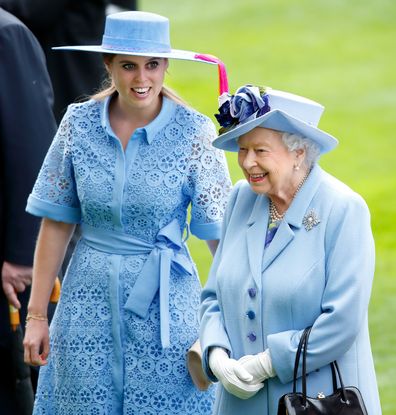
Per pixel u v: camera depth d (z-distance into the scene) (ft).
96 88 83.15
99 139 60.80
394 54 241.96
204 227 61.41
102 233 61.00
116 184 60.13
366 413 50.49
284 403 50.47
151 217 60.54
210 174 61.21
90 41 83.05
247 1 288.51
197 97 209.67
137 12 59.93
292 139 51.83
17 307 68.80
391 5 279.49
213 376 54.70
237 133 51.57
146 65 58.65
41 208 62.23
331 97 210.38
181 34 263.70
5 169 68.44
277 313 52.37
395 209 139.85
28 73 68.74
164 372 61.00
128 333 61.00
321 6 282.15
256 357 52.26
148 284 60.44
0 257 69.10
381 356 93.35
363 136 183.01
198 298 62.08
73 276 61.72
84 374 61.11
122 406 61.57
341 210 52.13
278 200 53.62
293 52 245.86
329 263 51.83
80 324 61.16
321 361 51.24
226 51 248.11
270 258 52.80
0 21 68.59
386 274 115.75
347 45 250.57
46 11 80.64
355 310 51.03
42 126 68.95
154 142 60.54
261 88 52.31
